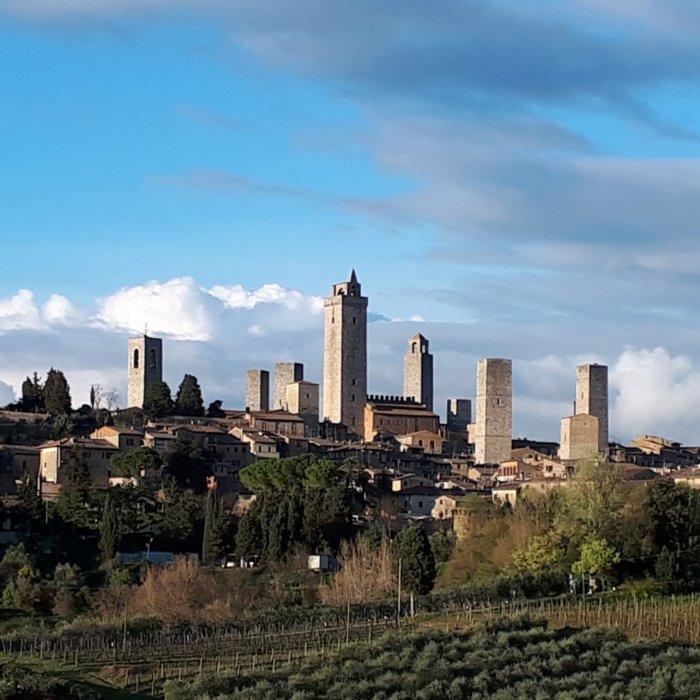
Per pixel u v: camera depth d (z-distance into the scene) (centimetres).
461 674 19162
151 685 19525
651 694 18162
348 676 19012
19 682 18212
